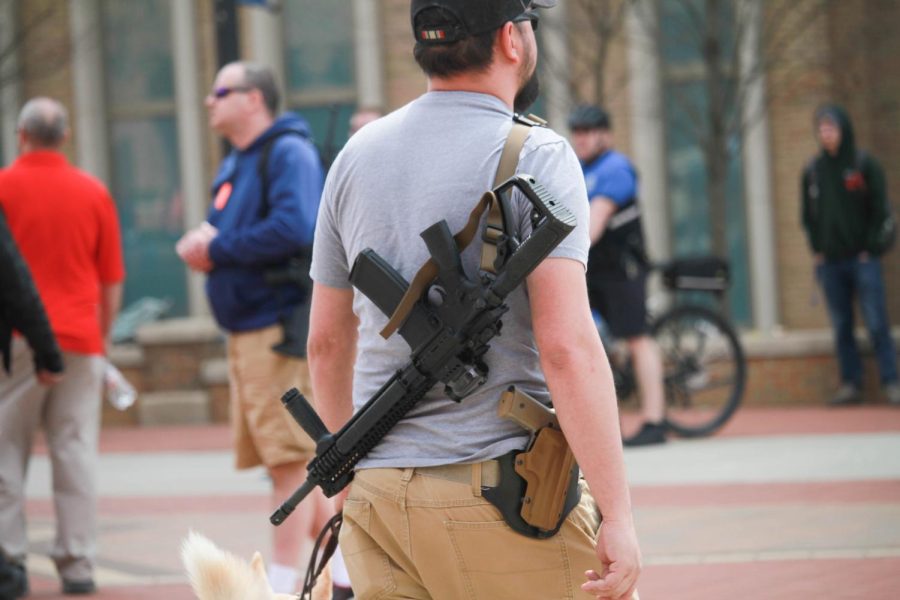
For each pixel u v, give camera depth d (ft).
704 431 108.99
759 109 157.99
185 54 175.22
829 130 126.00
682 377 112.27
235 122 59.00
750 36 155.22
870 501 76.54
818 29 157.99
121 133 178.91
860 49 159.84
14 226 63.72
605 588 26.91
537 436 27.50
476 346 27.45
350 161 29.30
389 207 28.50
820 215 127.95
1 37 173.37
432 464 27.86
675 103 164.14
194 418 143.64
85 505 63.00
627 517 26.94
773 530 69.87
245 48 171.83
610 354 106.42
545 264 27.09
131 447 125.59
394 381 28.07
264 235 56.90
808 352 134.41
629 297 102.37
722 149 146.72
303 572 62.49
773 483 84.38
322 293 30.76
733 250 164.66
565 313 26.94
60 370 60.18
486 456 27.68
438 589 27.99
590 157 101.30
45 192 64.28
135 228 178.81
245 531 76.54
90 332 64.13
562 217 26.32
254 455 58.95
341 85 172.76
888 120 161.07
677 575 61.16
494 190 27.04
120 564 69.41
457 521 27.55
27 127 64.75
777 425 116.37
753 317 163.84
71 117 176.76
